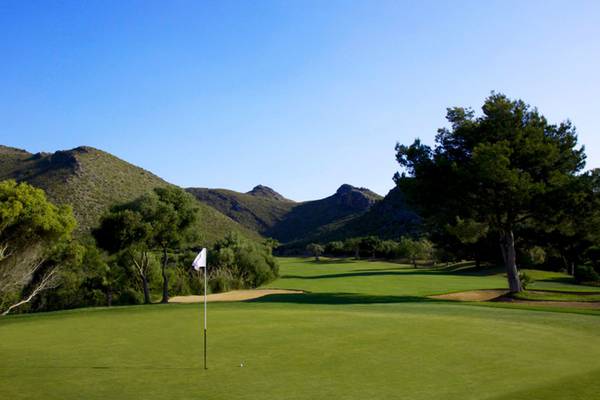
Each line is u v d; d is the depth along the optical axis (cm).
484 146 2781
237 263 4666
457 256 7300
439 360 966
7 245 3056
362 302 2609
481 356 1003
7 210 2862
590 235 3275
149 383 804
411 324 1443
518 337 1223
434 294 3403
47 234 3172
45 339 1240
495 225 3241
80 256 3678
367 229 13550
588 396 718
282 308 1961
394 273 6266
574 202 2895
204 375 855
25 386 793
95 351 1073
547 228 3278
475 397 717
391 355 1012
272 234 18575
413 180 3119
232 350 1069
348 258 12019
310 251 12631
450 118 3259
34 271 3566
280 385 788
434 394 735
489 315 1670
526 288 3641
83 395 740
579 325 1421
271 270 5022
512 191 2836
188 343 1161
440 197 3128
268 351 1055
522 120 3122
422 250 8325
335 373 865
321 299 2870
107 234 3109
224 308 1967
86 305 3981
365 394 736
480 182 2891
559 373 861
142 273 3350
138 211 3161
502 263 6619
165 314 1761
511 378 828
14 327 1468
